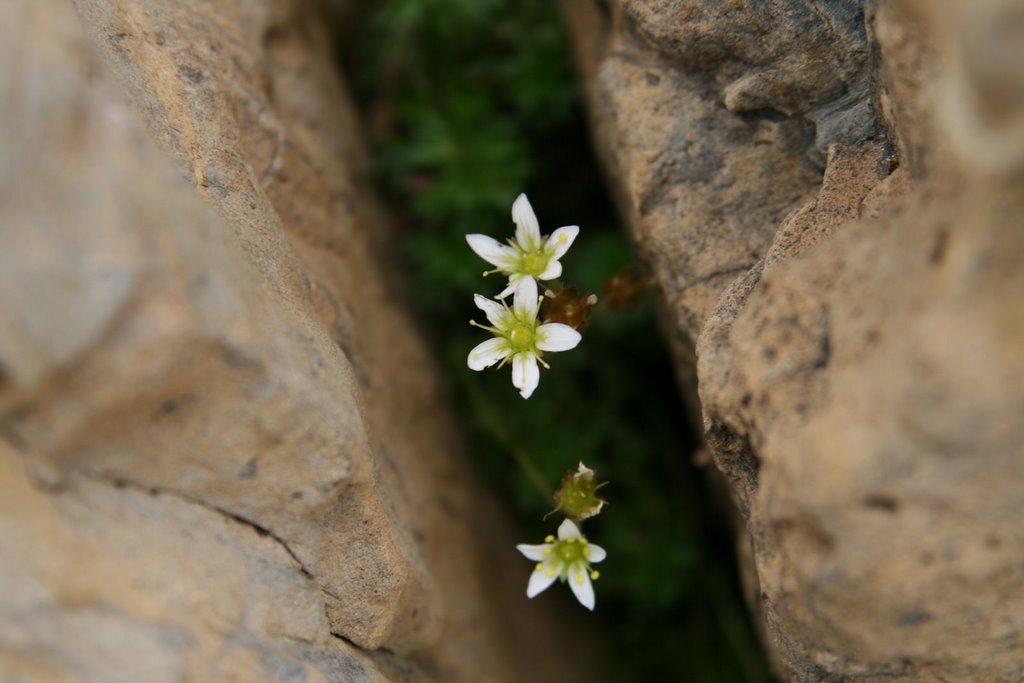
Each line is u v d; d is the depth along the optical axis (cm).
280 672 20
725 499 25
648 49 23
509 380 28
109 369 19
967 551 19
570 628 27
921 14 19
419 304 28
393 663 22
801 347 20
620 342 28
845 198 21
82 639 19
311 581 20
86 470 19
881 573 19
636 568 27
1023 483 19
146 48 22
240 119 23
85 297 19
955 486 19
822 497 19
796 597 20
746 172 22
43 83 19
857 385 19
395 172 28
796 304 20
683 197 23
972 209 19
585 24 25
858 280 20
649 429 28
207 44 23
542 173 29
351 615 21
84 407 19
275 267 21
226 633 20
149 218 19
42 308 19
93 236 19
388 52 28
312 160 24
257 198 22
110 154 19
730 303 21
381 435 23
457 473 26
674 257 23
